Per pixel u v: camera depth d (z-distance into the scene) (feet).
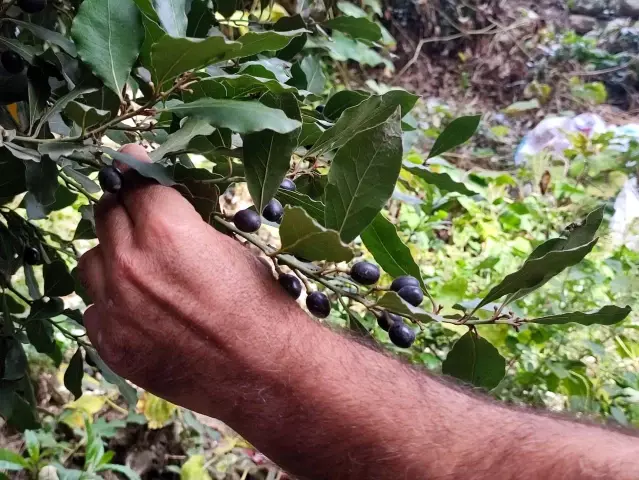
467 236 5.97
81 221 2.46
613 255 5.24
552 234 6.36
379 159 1.50
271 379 1.59
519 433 1.64
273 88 1.58
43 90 1.87
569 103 11.16
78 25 1.56
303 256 1.51
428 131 7.69
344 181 1.52
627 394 3.90
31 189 1.79
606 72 11.51
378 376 1.68
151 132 2.10
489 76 11.45
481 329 3.72
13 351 2.28
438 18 11.29
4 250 2.33
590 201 6.53
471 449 1.62
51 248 2.51
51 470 3.15
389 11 11.18
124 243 1.58
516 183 7.88
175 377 1.61
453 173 6.53
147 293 1.54
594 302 4.12
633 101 11.39
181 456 3.77
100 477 3.16
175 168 1.67
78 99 1.89
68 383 2.54
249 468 3.77
